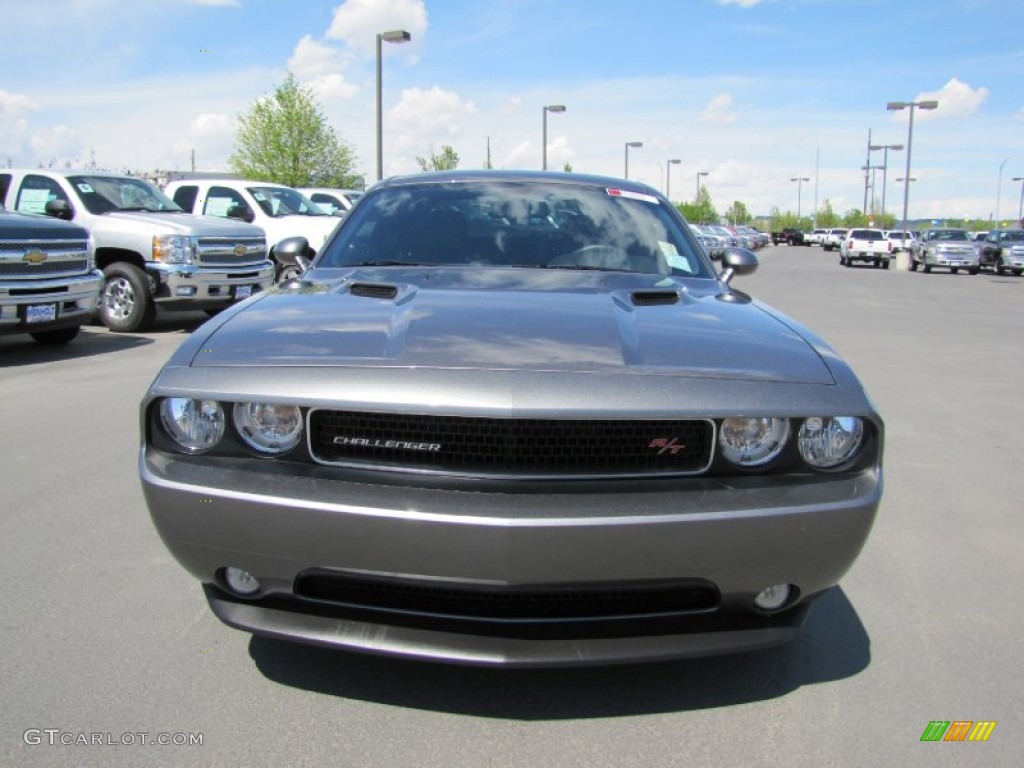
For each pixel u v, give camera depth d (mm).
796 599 2389
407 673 2730
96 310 10445
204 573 2414
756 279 27141
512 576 2162
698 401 2285
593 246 3744
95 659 2793
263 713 2506
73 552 3691
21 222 8656
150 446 2457
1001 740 2459
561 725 2475
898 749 2404
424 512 2164
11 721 2445
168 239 10734
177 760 2287
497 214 3926
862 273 32562
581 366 2344
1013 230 35688
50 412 6293
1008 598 3451
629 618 2287
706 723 2508
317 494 2232
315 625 2367
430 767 2279
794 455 2352
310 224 14961
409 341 2484
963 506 4613
